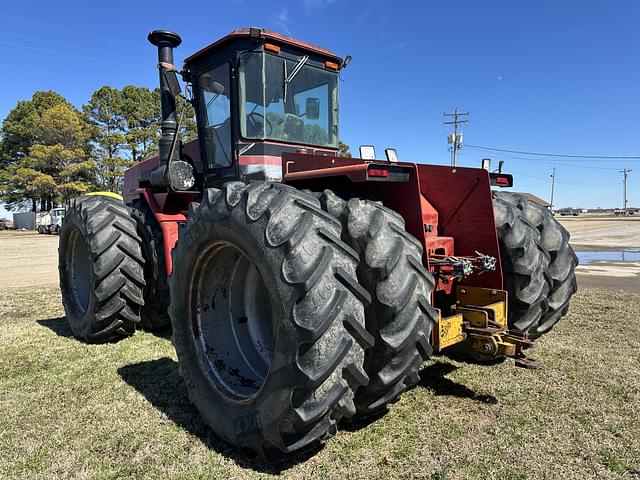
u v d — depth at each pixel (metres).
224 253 2.70
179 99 4.25
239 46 3.47
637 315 5.14
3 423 2.70
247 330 2.92
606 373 3.34
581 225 34.62
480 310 2.86
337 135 4.12
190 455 2.35
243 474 2.17
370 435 2.49
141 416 2.79
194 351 2.75
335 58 3.94
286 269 2.05
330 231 2.16
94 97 43.41
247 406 2.30
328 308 1.98
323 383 1.98
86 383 3.31
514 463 2.21
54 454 2.37
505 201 3.52
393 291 2.17
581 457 2.27
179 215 4.49
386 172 2.45
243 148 3.56
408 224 2.67
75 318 4.47
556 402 2.88
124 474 2.19
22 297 6.94
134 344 4.27
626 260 11.74
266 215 2.19
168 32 4.09
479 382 3.21
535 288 3.19
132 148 42.78
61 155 40.91
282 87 3.63
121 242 4.14
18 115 47.19
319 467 2.20
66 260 4.77
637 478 2.10
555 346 3.96
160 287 4.37
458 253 3.21
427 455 2.29
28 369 3.61
